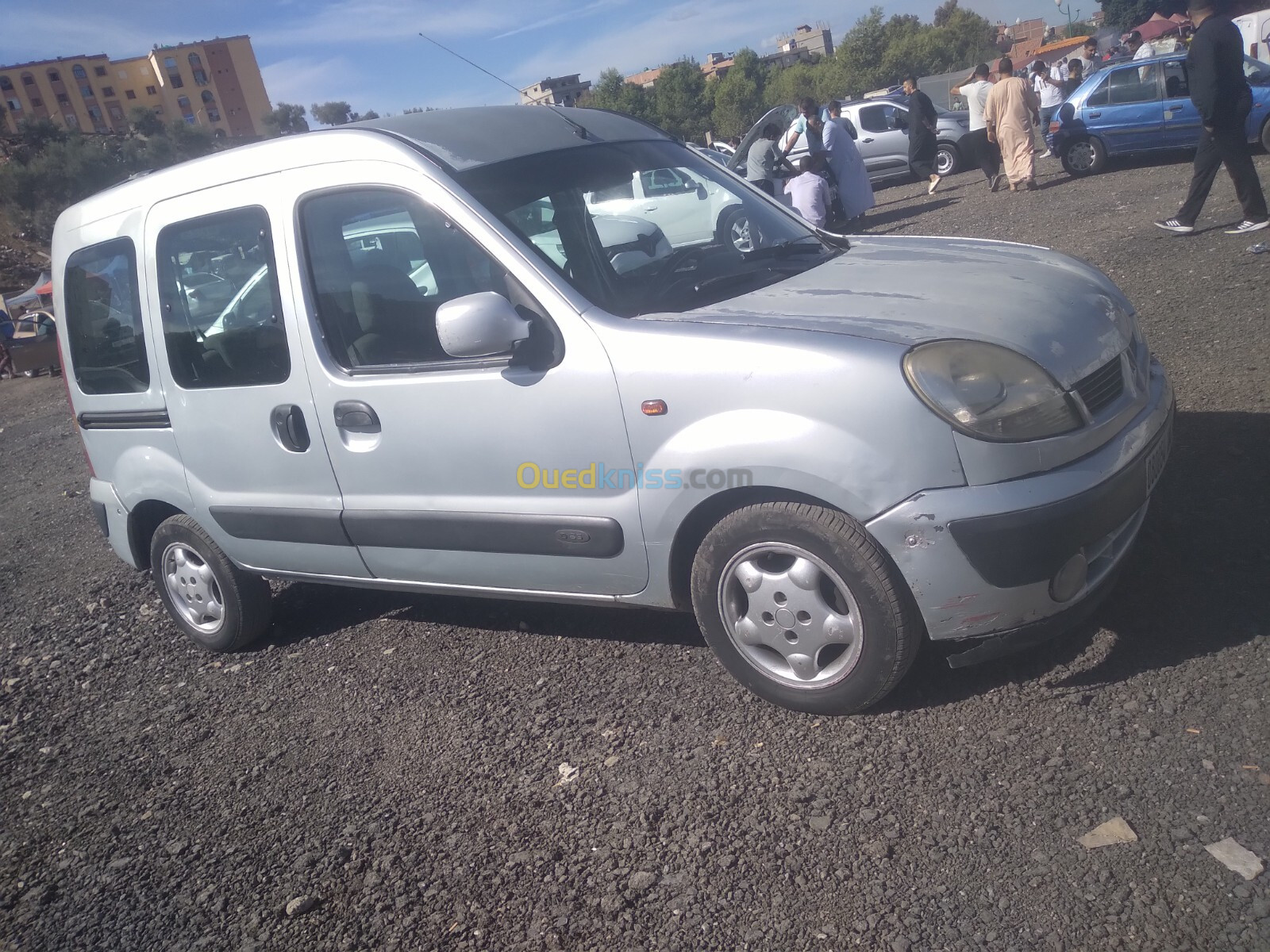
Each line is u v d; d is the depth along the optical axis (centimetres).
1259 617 331
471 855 304
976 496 285
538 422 344
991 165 1448
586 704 373
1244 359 566
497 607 475
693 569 338
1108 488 296
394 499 390
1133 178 1330
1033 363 296
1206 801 263
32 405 1547
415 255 368
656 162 423
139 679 487
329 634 490
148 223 443
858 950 240
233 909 303
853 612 310
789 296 344
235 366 420
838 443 294
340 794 351
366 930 282
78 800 385
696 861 281
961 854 263
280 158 399
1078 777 281
